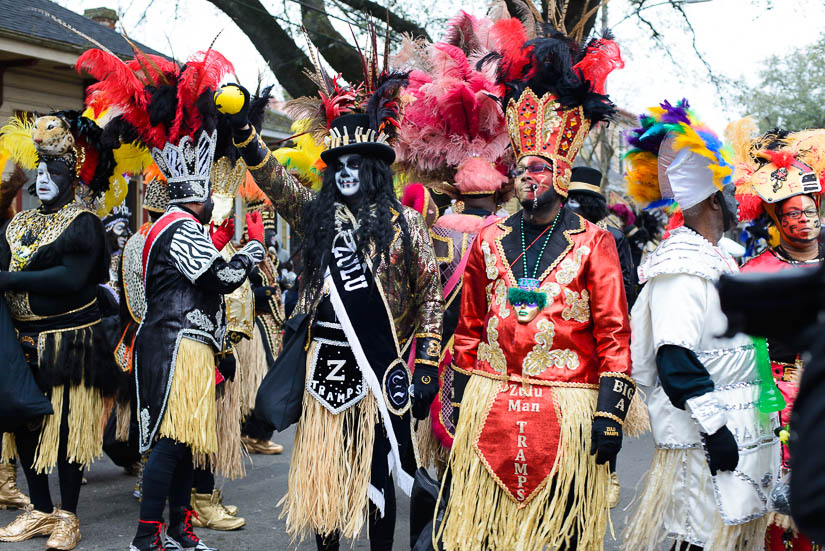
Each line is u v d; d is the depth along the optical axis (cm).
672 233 286
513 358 285
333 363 321
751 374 269
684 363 260
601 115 295
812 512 79
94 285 416
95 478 539
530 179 288
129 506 468
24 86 1005
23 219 410
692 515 268
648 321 287
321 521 310
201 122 358
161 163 364
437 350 327
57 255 394
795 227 319
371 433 317
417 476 328
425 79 426
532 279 286
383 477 321
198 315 354
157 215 395
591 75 297
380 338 320
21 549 385
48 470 402
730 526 264
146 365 350
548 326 282
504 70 309
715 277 266
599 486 280
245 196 447
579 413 279
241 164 403
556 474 278
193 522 430
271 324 556
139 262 395
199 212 369
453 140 411
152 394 347
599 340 281
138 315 407
